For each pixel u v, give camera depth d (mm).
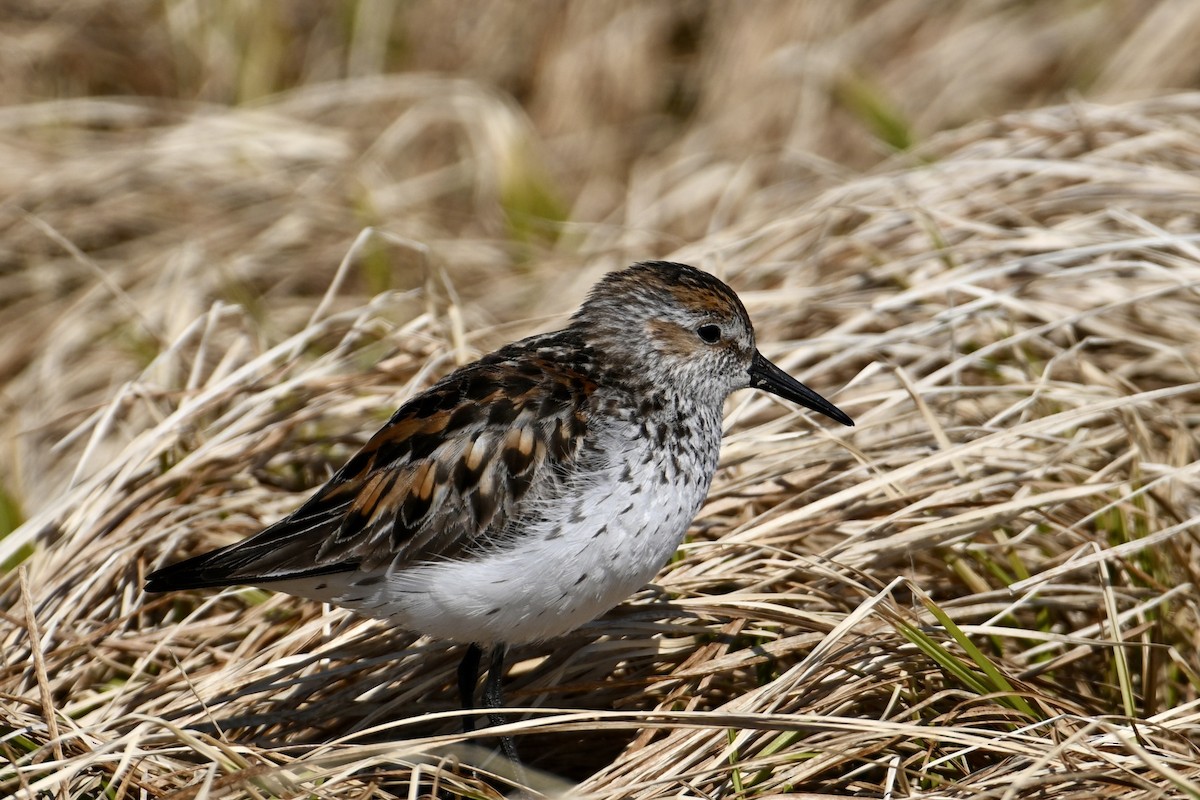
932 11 19375
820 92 18500
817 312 12648
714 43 19688
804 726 8336
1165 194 12820
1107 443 11148
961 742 8469
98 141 17250
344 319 13438
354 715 9945
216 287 15281
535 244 17188
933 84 19000
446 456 8953
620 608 10188
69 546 10672
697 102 19688
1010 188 13531
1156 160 13609
